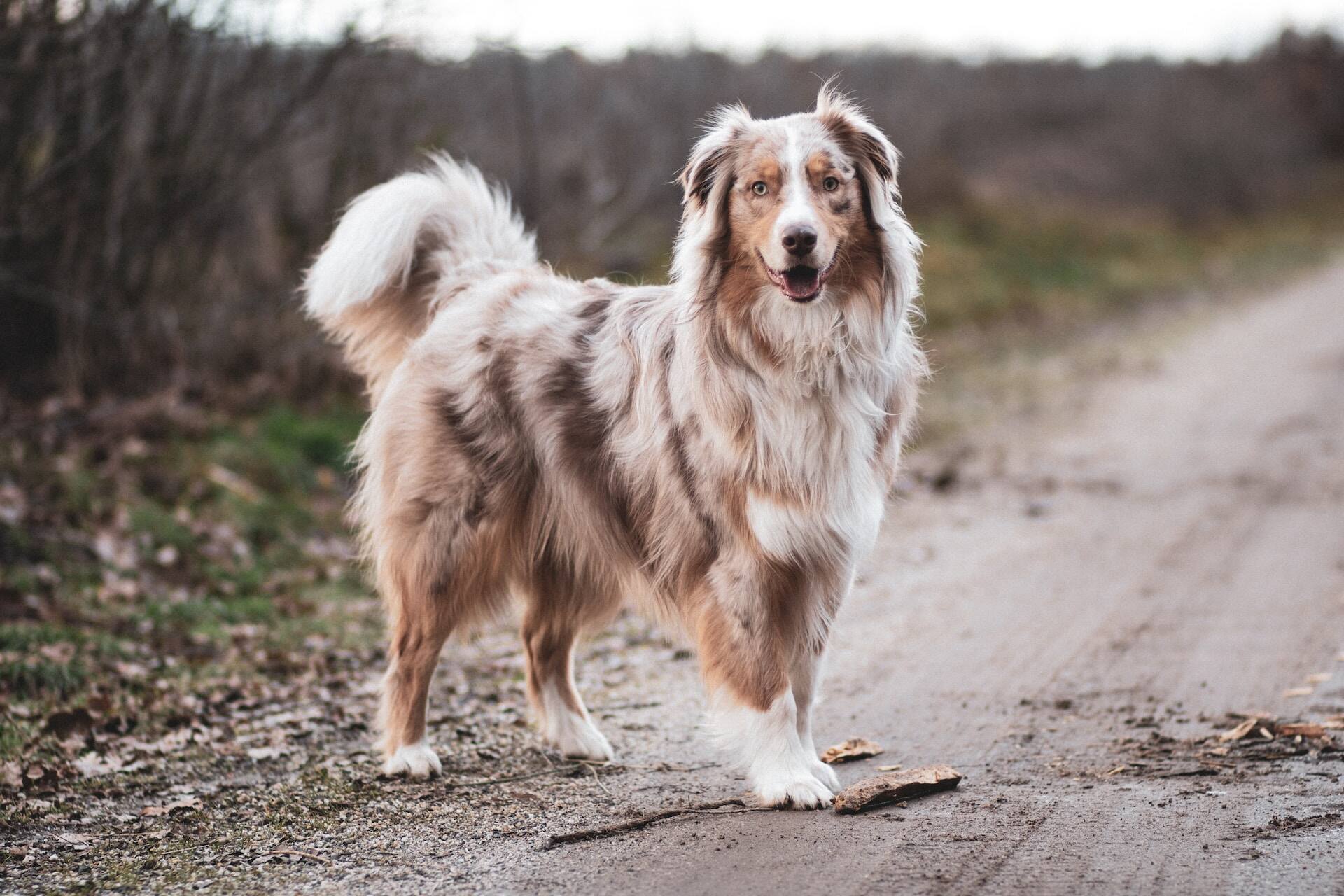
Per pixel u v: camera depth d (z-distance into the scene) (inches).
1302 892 131.9
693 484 174.9
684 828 162.1
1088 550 336.5
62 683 218.1
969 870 142.8
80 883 149.1
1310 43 2081.7
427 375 197.5
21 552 275.3
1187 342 799.1
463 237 217.5
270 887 146.8
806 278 163.2
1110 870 140.9
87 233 360.5
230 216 414.6
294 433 379.6
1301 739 186.2
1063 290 957.8
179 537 304.7
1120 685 221.8
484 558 194.4
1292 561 308.8
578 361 190.5
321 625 272.4
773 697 171.8
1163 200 1454.2
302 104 391.5
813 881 141.9
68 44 331.9
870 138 175.3
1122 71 1854.1
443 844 159.3
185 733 204.5
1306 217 1632.6
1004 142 1469.0
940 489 426.6
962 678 232.8
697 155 176.2
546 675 204.5
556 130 644.7
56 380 362.0
